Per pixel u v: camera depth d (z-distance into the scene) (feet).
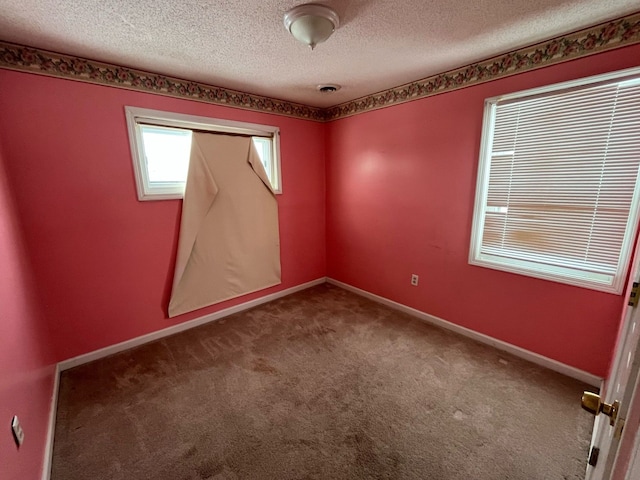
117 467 4.75
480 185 7.63
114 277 7.68
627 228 5.65
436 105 8.20
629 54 5.28
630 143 5.51
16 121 6.03
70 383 6.71
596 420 5.35
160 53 6.38
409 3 4.69
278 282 11.30
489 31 5.67
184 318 9.05
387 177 9.86
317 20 4.81
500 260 7.63
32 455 4.25
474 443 5.07
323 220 12.51
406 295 9.98
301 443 5.13
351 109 10.53
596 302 6.17
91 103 6.81
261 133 10.01
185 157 8.70
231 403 6.07
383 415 5.70
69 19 4.93
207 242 9.09
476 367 7.09
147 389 6.50
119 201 7.50
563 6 4.86
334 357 7.59
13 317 4.66
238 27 5.28
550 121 6.37
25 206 6.28
